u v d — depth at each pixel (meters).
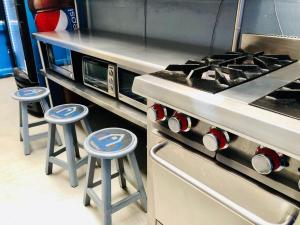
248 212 0.69
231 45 1.43
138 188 1.46
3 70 4.00
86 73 1.92
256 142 0.62
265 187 0.70
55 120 1.60
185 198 0.92
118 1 2.21
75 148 1.94
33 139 2.09
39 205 1.58
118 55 1.43
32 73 2.46
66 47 1.89
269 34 1.28
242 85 0.81
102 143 1.37
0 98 3.21
